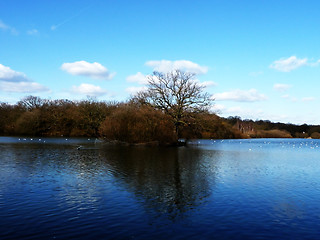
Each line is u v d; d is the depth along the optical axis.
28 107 119.81
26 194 16.83
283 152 51.91
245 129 162.62
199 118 63.53
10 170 24.72
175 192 18.11
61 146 52.69
